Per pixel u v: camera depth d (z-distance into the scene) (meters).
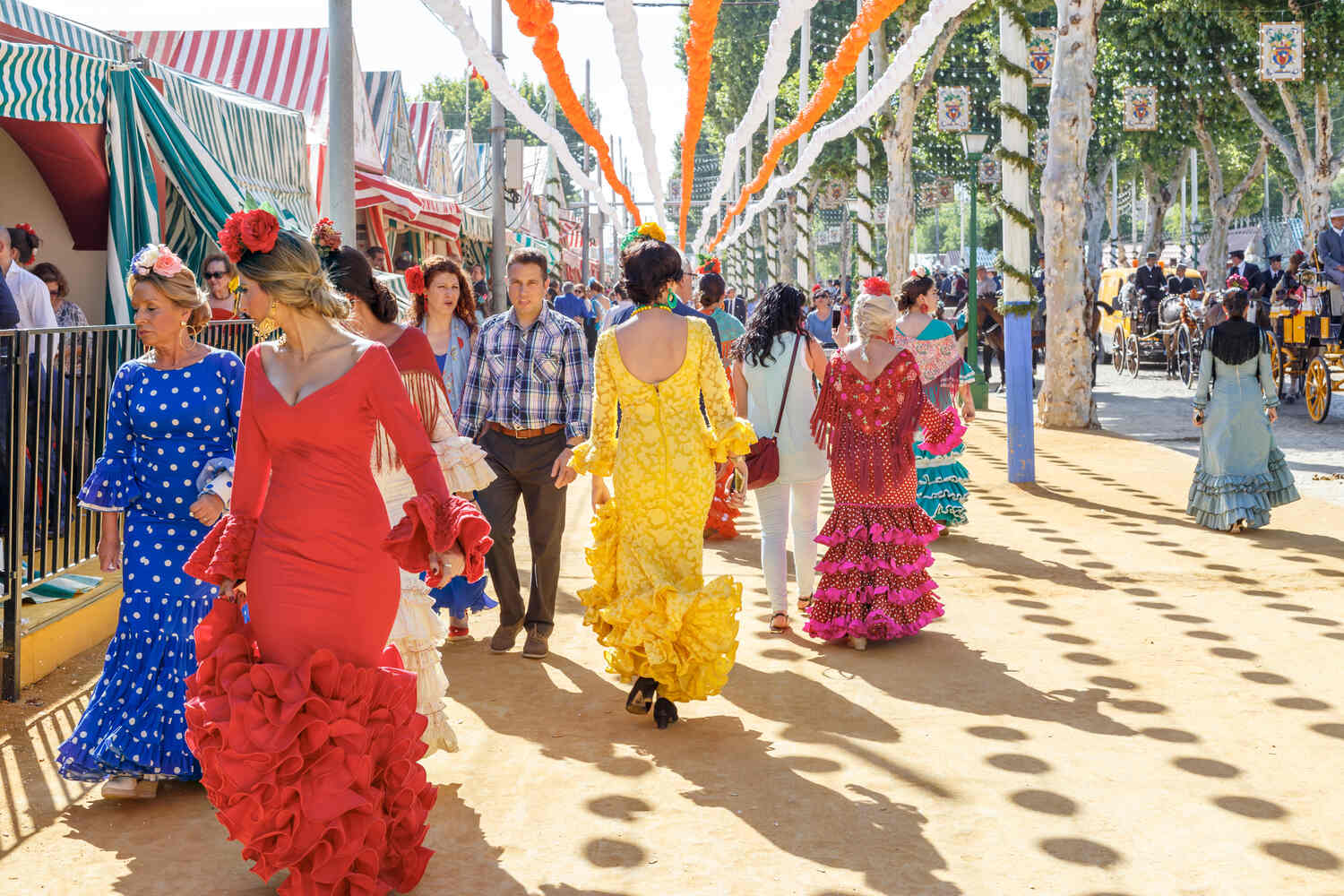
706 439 5.23
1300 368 18.47
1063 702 5.40
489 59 6.07
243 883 3.67
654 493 5.13
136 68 9.69
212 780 3.37
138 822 4.12
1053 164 16.12
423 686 4.56
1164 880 3.67
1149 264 26.34
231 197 10.30
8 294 6.95
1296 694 5.44
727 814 4.20
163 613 4.32
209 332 6.76
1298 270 20.86
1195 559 8.33
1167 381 24.38
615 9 5.11
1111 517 10.01
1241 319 9.27
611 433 5.27
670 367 5.15
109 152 9.59
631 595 5.11
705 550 9.04
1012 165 12.45
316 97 18.41
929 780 4.50
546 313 6.18
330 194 8.79
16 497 5.27
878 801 4.30
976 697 5.49
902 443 6.36
